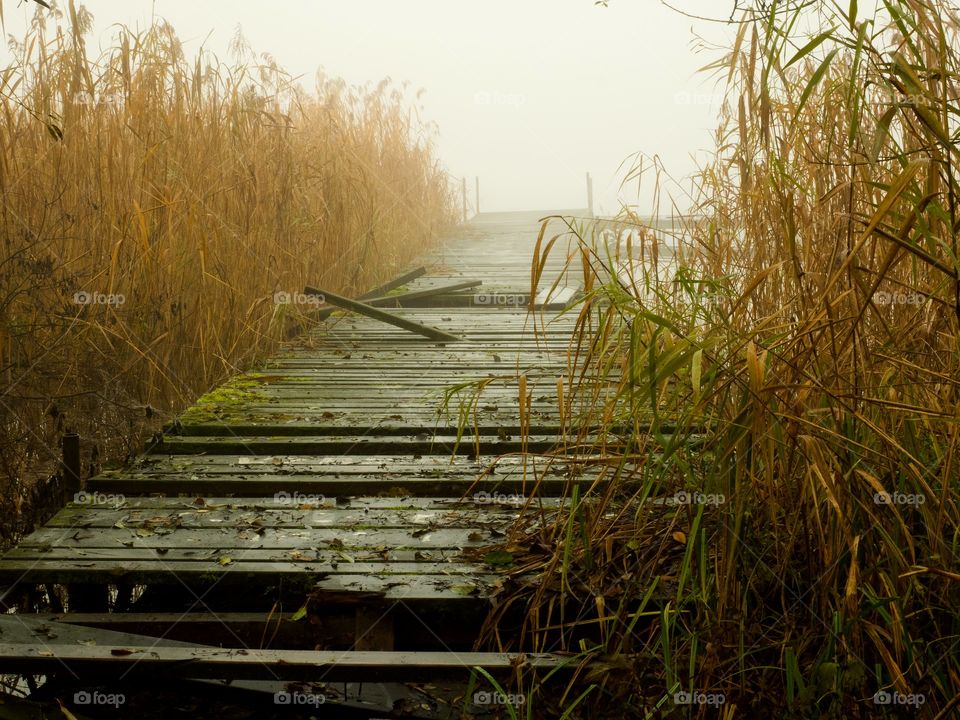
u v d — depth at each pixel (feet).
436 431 12.92
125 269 15.25
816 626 6.88
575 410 12.86
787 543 7.48
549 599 7.97
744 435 6.76
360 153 30.07
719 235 11.66
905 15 6.42
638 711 6.62
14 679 8.30
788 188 8.90
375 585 8.27
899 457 6.97
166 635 8.32
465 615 8.04
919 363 7.95
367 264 27.81
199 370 16.61
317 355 18.66
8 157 14.75
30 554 8.90
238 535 9.44
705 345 7.02
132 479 10.92
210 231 17.79
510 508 10.11
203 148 18.72
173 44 18.16
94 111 16.28
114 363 14.55
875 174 8.42
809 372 7.56
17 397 13.09
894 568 6.61
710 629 6.64
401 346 19.61
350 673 7.18
